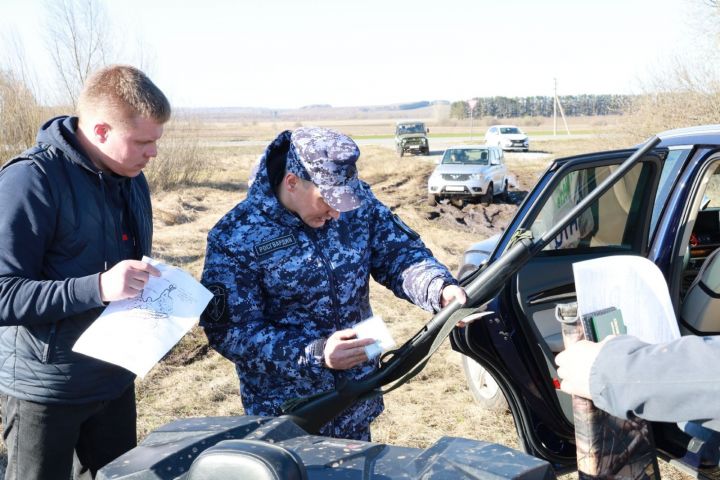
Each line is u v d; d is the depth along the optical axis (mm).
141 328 1780
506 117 107375
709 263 2895
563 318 1562
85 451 2170
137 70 1897
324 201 1915
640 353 1308
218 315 1951
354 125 131750
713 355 1237
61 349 1883
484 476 1144
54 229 1851
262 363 1937
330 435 2062
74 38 12969
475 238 10320
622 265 1750
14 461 1979
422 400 4312
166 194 13891
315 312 2027
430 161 24266
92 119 1853
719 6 12742
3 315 1742
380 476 1196
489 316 2834
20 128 11789
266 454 978
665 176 3010
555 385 2812
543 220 2922
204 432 1393
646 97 14172
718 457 2260
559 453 2891
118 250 1998
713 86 13344
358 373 2102
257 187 1985
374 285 7137
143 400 4281
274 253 1974
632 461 1660
